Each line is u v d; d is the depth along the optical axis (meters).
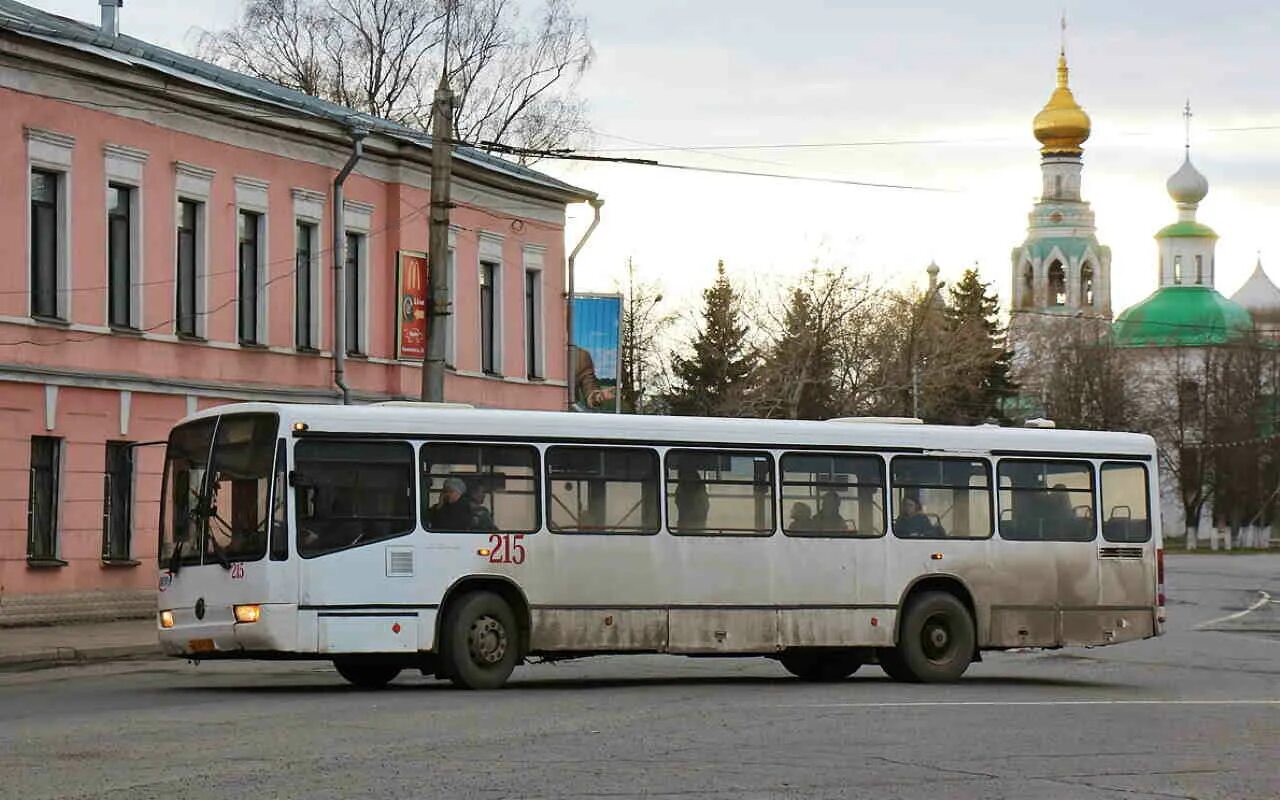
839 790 12.30
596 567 21.14
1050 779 13.06
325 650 19.70
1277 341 129.00
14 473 31.39
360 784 12.19
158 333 35.03
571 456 21.17
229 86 36.88
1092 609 23.97
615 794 11.93
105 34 36.62
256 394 37.81
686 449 21.78
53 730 15.32
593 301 49.22
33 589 31.75
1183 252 149.00
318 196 39.97
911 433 23.12
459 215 44.66
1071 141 143.38
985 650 23.44
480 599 20.52
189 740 14.60
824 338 80.62
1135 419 117.62
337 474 19.97
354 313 41.66
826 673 23.95
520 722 16.33
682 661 27.45
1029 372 113.06
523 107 60.25
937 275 85.75
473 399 45.12
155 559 34.72
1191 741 15.66
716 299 92.19
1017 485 23.72
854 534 22.66
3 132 31.28
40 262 32.50
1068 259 141.62
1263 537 123.50
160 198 35.16
